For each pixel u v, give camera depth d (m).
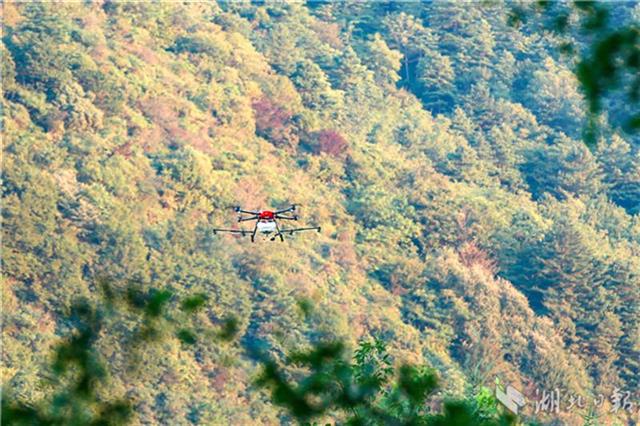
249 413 62.41
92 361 8.30
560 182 105.06
